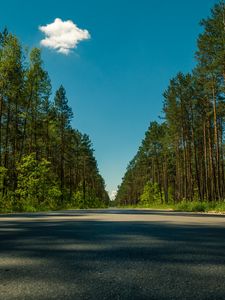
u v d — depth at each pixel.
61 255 5.37
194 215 21.25
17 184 35.81
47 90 40.53
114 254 5.40
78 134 79.12
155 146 78.56
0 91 34.84
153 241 6.94
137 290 3.33
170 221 13.82
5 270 4.32
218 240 7.10
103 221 13.88
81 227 10.64
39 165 36.97
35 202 36.75
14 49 34.91
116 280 3.74
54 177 47.19
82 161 84.56
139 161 98.44
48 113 50.44
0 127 37.12
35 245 6.52
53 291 3.32
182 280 3.73
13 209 30.55
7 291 3.33
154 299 3.04
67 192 61.09
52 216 19.89
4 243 6.86
